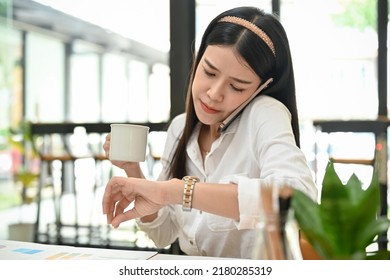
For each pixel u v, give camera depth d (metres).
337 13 4.32
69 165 4.94
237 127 1.19
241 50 1.03
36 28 6.24
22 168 4.69
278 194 0.53
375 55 4.10
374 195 0.48
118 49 7.33
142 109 7.22
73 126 3.32
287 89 1.19
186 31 3.33
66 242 3.55
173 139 1.38
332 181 0.51
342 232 0.49
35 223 3.64
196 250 1.24
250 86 1.08
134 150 1.03
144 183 0.98
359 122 3.01
